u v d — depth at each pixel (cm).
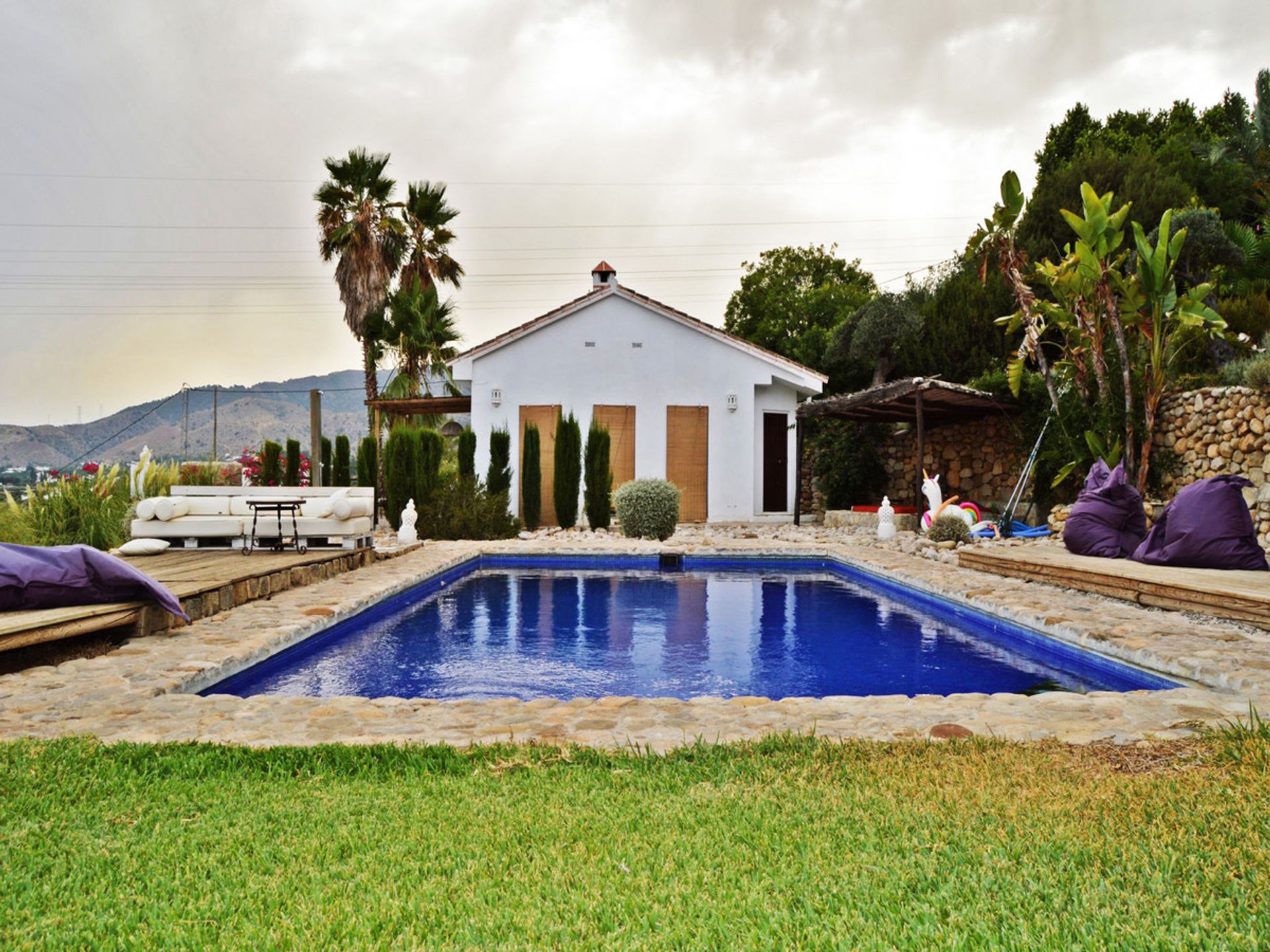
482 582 1068
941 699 423
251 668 535
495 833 245
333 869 221
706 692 525
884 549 1215
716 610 859
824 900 201
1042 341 1608
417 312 2402
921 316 2031
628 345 1739
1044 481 1458
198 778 297
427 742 342
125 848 236
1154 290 1149
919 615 827
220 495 1151
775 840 237
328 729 366
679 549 1237
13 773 295
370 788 287
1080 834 238
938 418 1773
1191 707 395
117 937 186
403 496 1520
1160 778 286
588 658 622
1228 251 1603
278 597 764
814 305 3011
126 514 1157
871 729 365
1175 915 190
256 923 192
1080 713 388
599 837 242
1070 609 680
